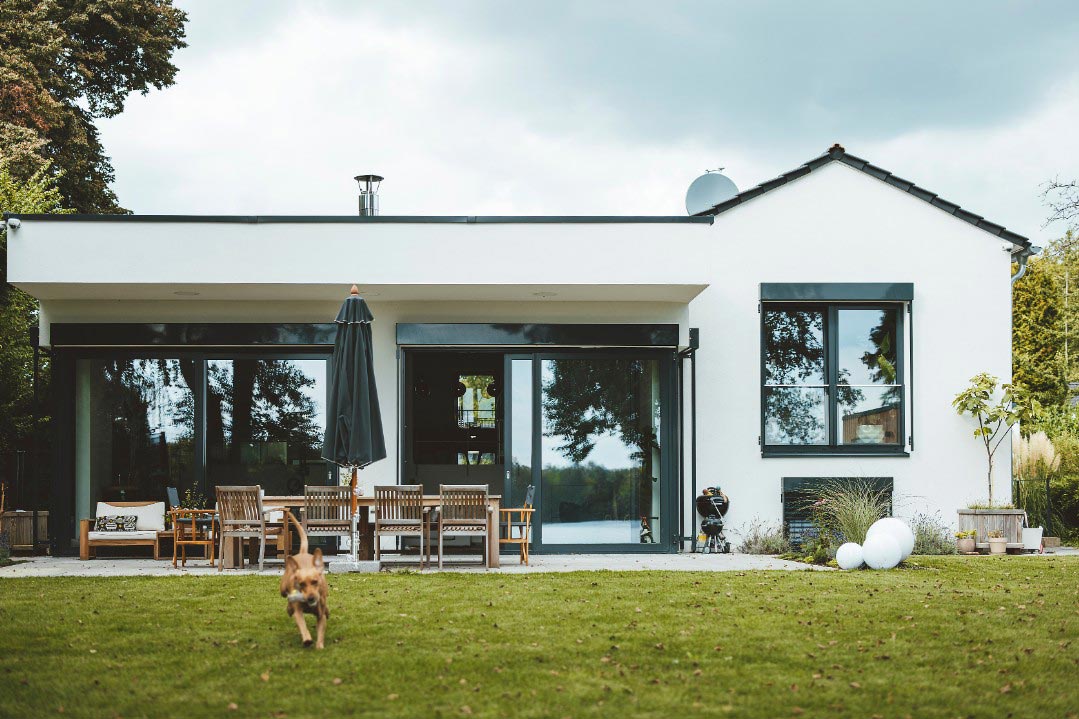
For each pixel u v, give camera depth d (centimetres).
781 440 1462
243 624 775
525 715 549
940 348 1480
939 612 829
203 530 1298
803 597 901
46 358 1708
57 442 1353
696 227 1292
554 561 1244
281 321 1387
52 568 1162
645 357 1398
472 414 1717
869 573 1076
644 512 1385
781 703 573
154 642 715
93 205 2353
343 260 1278
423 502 1138
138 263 1262
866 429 1470
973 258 1488
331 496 1121
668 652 689
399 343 1370
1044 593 931
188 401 1374
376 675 627
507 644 709
